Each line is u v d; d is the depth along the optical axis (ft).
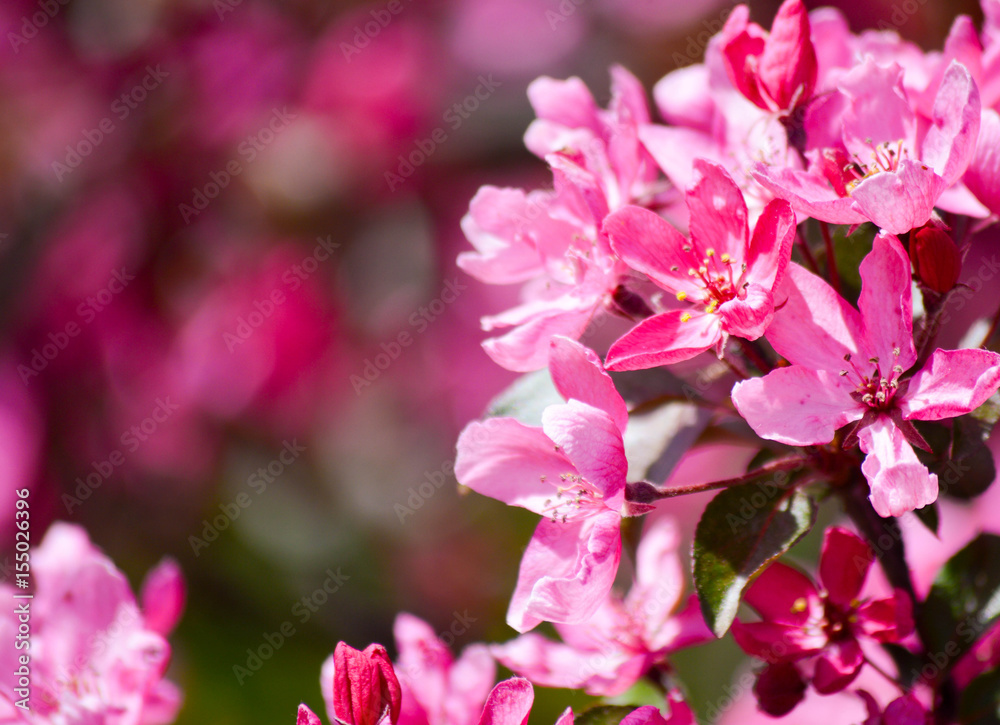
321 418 2.60
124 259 2.56
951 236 1.77
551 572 1.76
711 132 1.90
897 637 1.75
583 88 1.90
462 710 1.81
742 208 1.73
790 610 1.77
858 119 1.77
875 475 1.70
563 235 1.83
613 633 1.86
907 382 1.73
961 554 1.79
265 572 2.46
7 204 2.61
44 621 1.90
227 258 2.61
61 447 2.48
